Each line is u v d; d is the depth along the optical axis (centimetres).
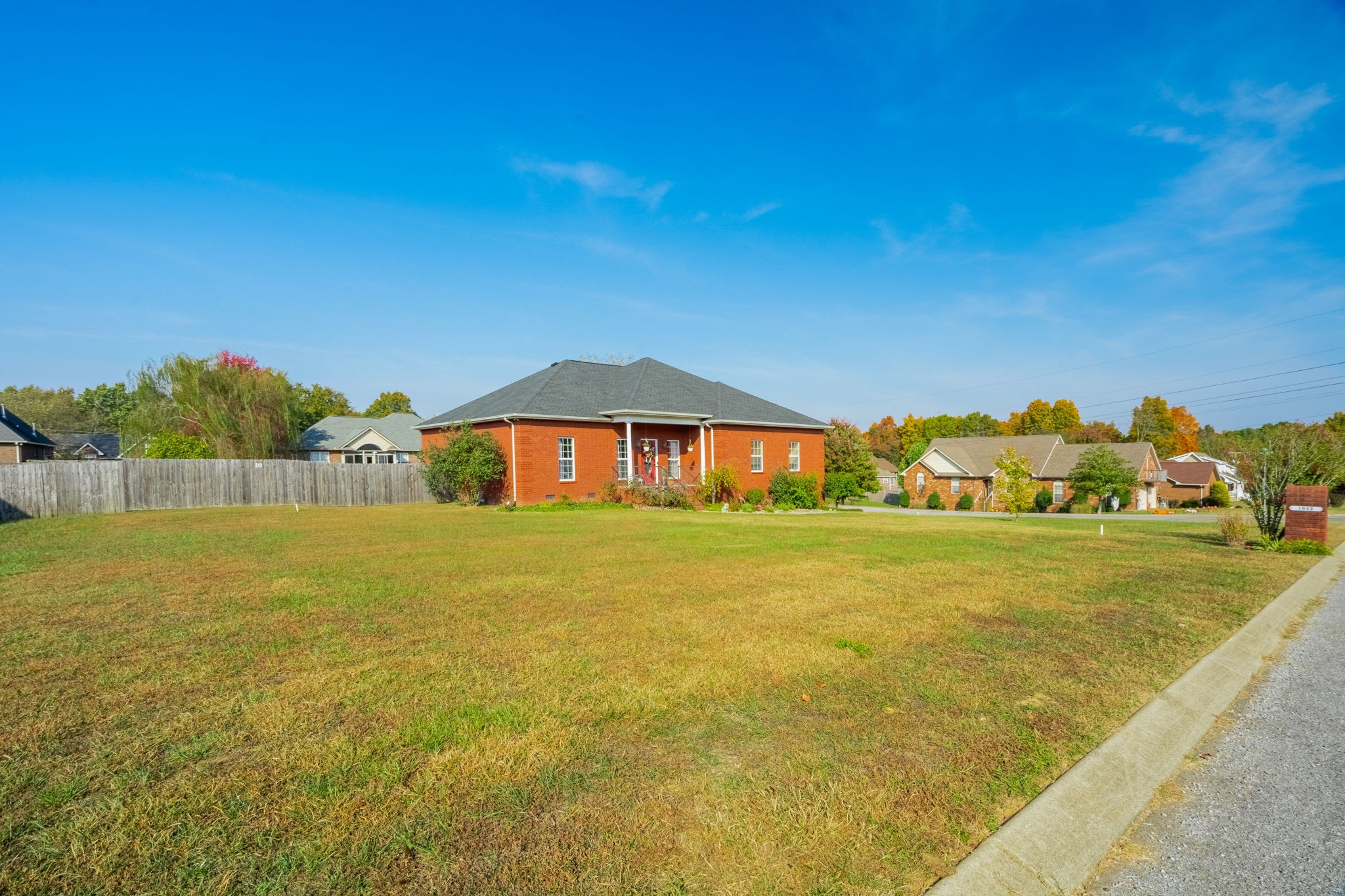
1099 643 545
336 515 1920
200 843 259
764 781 311
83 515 1945
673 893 234
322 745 346
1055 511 4062
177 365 3017
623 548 1135
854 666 479
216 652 512
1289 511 1195
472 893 232
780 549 1130
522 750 341
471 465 2217
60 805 286
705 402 2644
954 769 326
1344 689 473
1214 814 307
